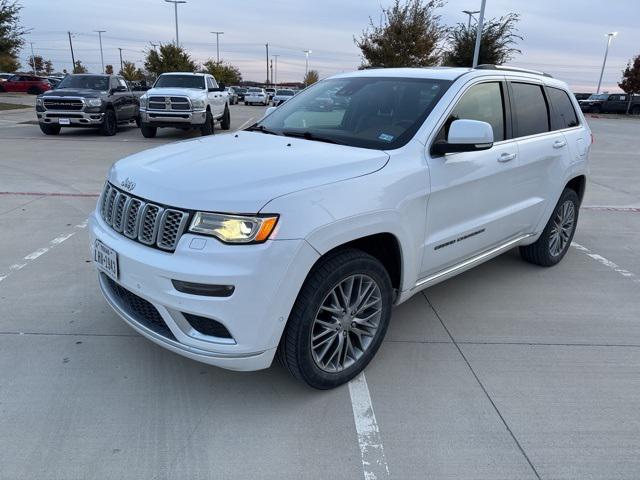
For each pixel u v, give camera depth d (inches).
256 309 95.8
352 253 109.7
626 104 1736.0
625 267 204.2
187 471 93.7
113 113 624.4
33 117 820.0
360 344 121.2
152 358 128.3
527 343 142.4
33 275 175.2
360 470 95.2
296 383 120.6
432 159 126.0
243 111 1227.9
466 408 113.4
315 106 155.5
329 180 105.3
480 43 911.7
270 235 94.7
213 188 99.5
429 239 128.8
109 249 109.3
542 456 99.9
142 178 109.3
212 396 115.0
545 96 178.5
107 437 101.1
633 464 98.5
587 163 199.2
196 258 95.0
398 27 865.5
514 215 161.2
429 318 155.5
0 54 927.7
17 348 130.3
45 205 264.5
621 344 143.5
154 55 1569.9
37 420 104.9
